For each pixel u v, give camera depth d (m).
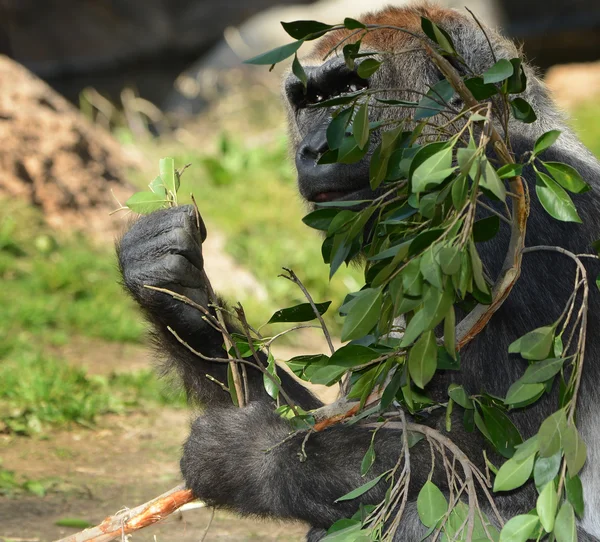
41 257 20.02
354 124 6.04
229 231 22.16
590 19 45.44
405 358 6.34
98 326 17.27
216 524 10.46
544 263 7.07
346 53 6.17
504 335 6.89
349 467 6.81
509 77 5.91
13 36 49.28
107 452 12.12
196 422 7.38
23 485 10.56
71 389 13.66
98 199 22.34
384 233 6.73
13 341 15.77
